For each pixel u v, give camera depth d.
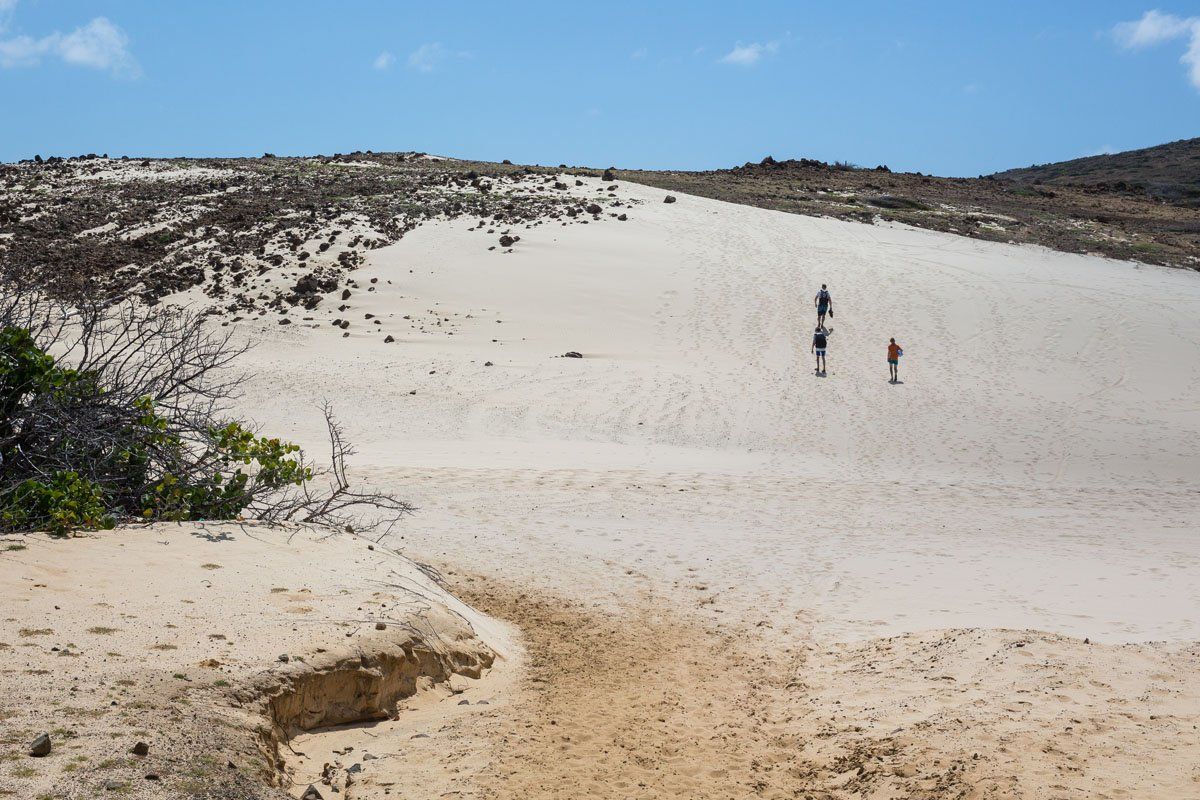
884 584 11.14
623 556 12.16
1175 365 27.81
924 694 7.32
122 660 5.79
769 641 9.10
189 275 34.06
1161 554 12.74
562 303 32.41
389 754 6.01
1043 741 6.01
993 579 11.33
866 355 28.58
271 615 6.88
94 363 9.88
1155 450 21.06
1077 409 24.31
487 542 12.49
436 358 27.80
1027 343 29.42
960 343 29.45
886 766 5.94
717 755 6.41
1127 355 28.53
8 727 4.81
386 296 32.75
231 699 5.62
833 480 18.14
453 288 33.44
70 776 4.46
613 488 16.48
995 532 14.18
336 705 6.38
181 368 10.80
